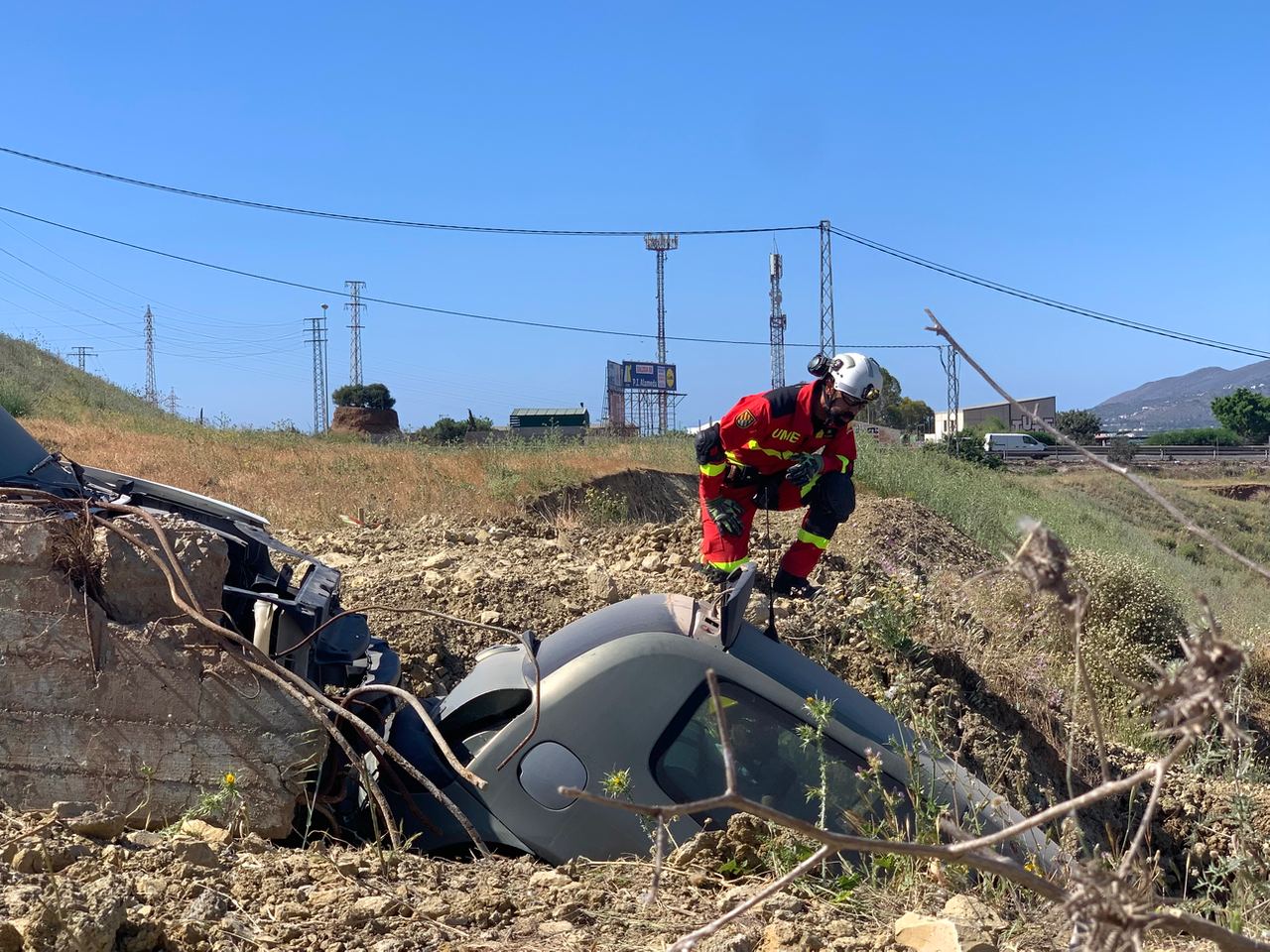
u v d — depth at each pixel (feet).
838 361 21.47
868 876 12.28
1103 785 4.60
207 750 12.98
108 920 9.18
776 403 21.54
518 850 13.61
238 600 15.19
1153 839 18.79
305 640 14.08
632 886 12.00
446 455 61.31
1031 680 24.81
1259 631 35.55
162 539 13.19
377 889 11.37
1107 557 36.63
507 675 14.98
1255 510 135.13
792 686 14.30
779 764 13.69
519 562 31.91
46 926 9.01
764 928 10.62
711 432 21.91
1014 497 82.07
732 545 22.34
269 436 77.51
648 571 31.81
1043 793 19.72
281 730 13.04
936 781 13.75
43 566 12.92
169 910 10.24
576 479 56.34
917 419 241.55
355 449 64.59
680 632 14.33
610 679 13.83
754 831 12.96
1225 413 253.85
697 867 12.61
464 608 25.34
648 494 62.49
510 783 13.74
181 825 12.50
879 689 20.77
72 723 12.89
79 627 12.92
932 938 9.94
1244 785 18.76
